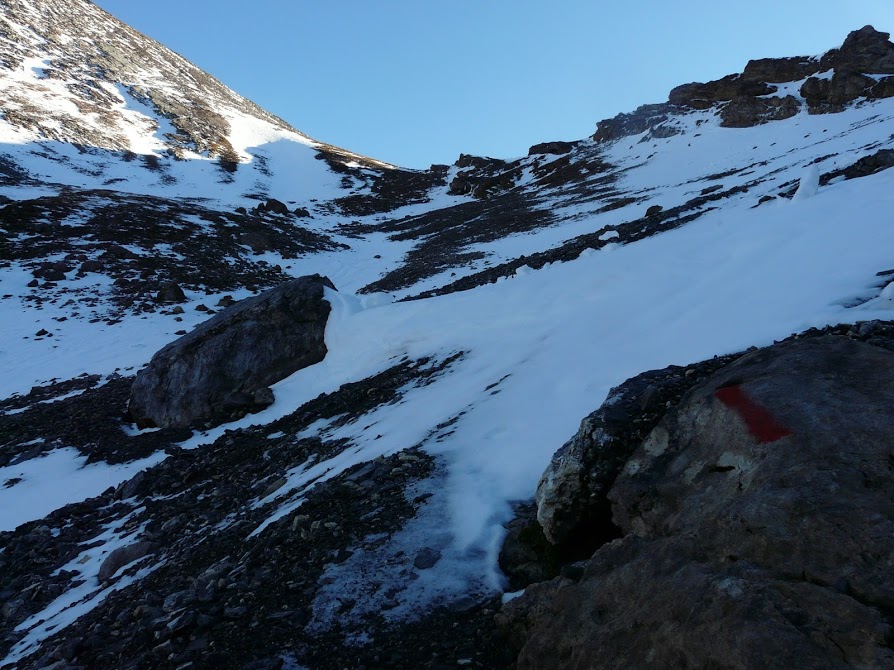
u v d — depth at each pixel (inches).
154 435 576.7
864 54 2351.1
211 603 210.1
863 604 92.8
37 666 214.8
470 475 260.8
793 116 2273.6
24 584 332.2
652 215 1000.9
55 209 1702.8
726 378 178.5
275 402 578.6
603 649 119.0
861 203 462.6
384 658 161.9
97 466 531.2
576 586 144.3
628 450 185.8
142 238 1624.0
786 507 115.8
